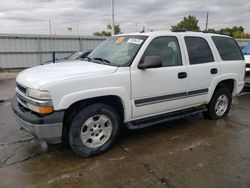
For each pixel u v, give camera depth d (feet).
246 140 13.94
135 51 12.46
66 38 64.95
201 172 10.49
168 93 13.57
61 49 64.75
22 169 10.72
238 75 17.66
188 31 15.14
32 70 12.40
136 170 10.66
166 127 15.97
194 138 14.20
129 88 11.99
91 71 11.23
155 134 14.78
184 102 14.60
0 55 57.31
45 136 10.24
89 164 11.15
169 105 13.89
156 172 10.50
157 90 13.03
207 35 15.98
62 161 11.42
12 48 58.39
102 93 11.10
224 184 9.63
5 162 11.32
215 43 16.35
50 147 12.82
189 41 14.75
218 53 16.29
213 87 15.90
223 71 16.39
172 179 9.98
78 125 11.07
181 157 11.85
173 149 12.73
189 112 15.29
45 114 10.14
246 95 26.08
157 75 12.85
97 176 10.20
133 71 12.07
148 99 12.82
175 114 14.66
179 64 14.02
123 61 12.37
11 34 57.57
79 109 11.15
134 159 11.63
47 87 9.93
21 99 11.62
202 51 15.38
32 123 10.21
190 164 11.17
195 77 14.64
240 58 18.02
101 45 15.44
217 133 14.98
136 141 13.73
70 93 10.35
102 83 11.12
